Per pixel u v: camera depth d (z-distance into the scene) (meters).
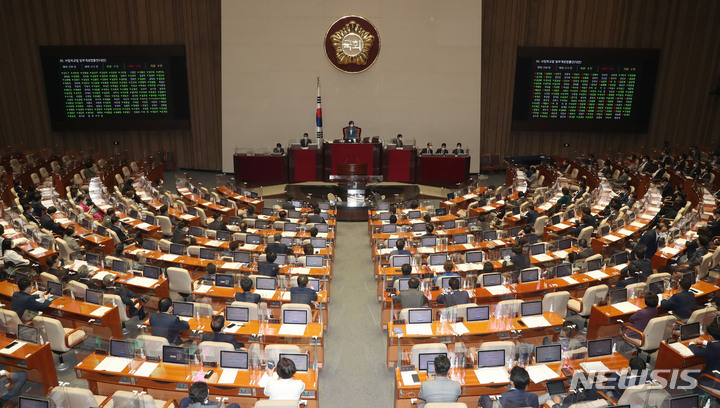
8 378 7.38
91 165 21.50
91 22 23.11
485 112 24.39
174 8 23.03
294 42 23.16
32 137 24.33
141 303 10.58
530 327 8.64
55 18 23.03
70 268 11.16
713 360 7.75
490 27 23.42
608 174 21.56
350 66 23.33
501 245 13.12
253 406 7.34
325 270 11.45
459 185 21.67
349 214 18.53
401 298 9.30
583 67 23.23
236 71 23.38
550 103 23.80
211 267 10.55
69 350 8.91
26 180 20.05
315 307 9.70
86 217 14.52
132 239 13.48
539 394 7.16
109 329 9.31
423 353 7.51
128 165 22.62
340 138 24.16
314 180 21.75
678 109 23.86
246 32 23.02
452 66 23.47
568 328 8.34
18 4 22.80
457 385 6.62
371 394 8.62
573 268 11.28
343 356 9.74
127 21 23.16
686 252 12.34
